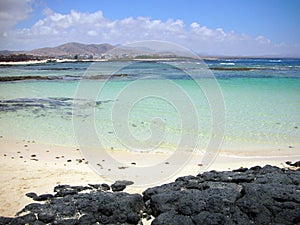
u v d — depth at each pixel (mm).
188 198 5270
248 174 6629
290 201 4836
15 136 12055
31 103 19281
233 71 43375
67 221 5211
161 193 5699
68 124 13781
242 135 11969
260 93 22625
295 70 45625
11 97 21828
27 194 6676
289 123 13836
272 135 12016
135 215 5273
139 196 5730
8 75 39844
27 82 30875
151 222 5211
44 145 10883
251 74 38156
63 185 7137
